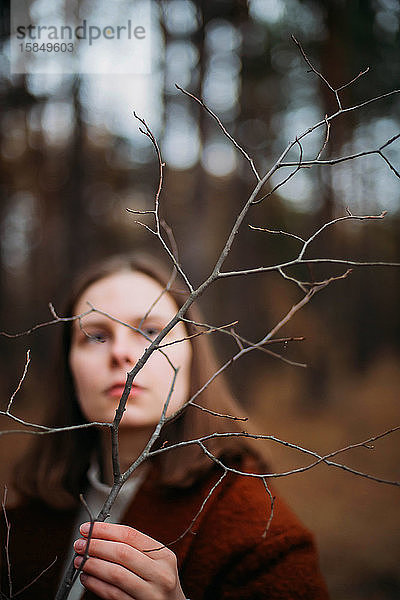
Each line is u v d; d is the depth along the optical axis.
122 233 13.93
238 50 11.05
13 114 11.37
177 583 0.90
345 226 12.30
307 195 12.05
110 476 1.19
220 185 13.96
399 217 12.98
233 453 1.19
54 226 13.22
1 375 9.72
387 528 4.36
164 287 1.15
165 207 13.85
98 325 1.08
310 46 9.88
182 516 1.10
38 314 13.20
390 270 14.27
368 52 9.36
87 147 12.95
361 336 13.18
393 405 8.62
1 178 12.55
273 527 1.08
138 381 1.04
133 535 0.90
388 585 3.58
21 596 1.16
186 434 1.17
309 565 1.08
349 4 9.32
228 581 1.05
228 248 0.83
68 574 0.87
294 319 11.50
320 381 10.35
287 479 5.87
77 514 1.21
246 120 12.24
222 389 1.26
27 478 1.29
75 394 1.31
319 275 11.40
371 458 6.25
